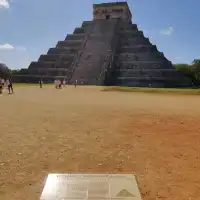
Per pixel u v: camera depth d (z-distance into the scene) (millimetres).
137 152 10312
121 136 12547
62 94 39750
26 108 21281
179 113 19344
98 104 24875
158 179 7918
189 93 46625
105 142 11547
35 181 7617
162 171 8539
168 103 27250
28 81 91750
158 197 6805
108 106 23219
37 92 43656
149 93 46844
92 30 108312
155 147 10977
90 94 41125
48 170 8414
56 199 6051
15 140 11562
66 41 104938
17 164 8859
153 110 20844
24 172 8234
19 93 40344
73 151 10281
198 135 12867
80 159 9445
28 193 6906
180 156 9953
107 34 103938
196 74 87875
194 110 21203
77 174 7387
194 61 88500
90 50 98188
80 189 6504
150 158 9703
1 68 97750
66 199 6055
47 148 10586
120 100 30156
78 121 15836
